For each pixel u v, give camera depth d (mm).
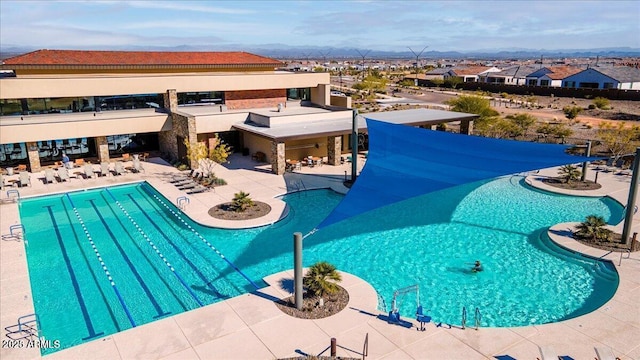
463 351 12883
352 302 15492
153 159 37781
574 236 21188
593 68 95250
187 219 24406
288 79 42656
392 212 25984
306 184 30312
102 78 34281
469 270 18891
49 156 35781
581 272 18594
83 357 12617
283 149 32219
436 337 13562
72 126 33219
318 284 15625
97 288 17422
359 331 13844
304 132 32969
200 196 27766
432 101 79312
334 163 35156
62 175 31000
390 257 20094
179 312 15812
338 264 19406
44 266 19203
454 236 22422
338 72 172000
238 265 19391
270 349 12992
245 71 45750
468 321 15164
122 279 18156
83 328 14852
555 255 20188
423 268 19078
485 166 20094
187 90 37875
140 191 29969
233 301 15539
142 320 15320
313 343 13266
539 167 19312
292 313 14789
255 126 35781
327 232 22938
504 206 26906
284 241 21828
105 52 42031
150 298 16719
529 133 47719
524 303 16312
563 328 13984
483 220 24594
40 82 32219
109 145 38062
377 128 26422
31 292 16422
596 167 34438
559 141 43625
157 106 38344
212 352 12852
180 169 34062
